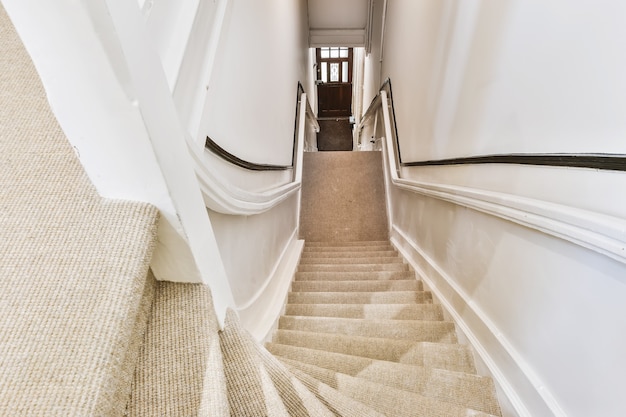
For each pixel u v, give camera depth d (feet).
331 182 13.65
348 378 3.50
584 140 2.48
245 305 4.40
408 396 3.36
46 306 1.54
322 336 4.85
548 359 2.97
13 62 2.69
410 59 8.54
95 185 1.83
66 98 1.51
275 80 7.47
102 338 1.47
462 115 4.88
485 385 3.78
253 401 2.01
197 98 2.65
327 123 27.09
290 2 10.01
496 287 3.92
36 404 1.30
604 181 2.28
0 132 2.19
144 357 1.85
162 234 1.96
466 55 4.73
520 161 3.25
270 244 6.39
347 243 11.18
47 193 1.89
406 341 4.66
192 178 2.13
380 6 13.84
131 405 1.65
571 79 2.59
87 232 1.75
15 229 1.76
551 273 2.87
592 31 2.36
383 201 13.02
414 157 8.10
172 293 2.19
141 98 1.55
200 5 2.70
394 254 9.79
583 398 2.56
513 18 3.43
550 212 2.69
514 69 3.44
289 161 10.18
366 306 5.97
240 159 4.01
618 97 2.16
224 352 2.36
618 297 2.18
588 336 2.47
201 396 1.69
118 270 1.65
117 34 1.39
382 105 12.21
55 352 1.43
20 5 1.28
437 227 6.24
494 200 3.66
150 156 1.67
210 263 2.35
